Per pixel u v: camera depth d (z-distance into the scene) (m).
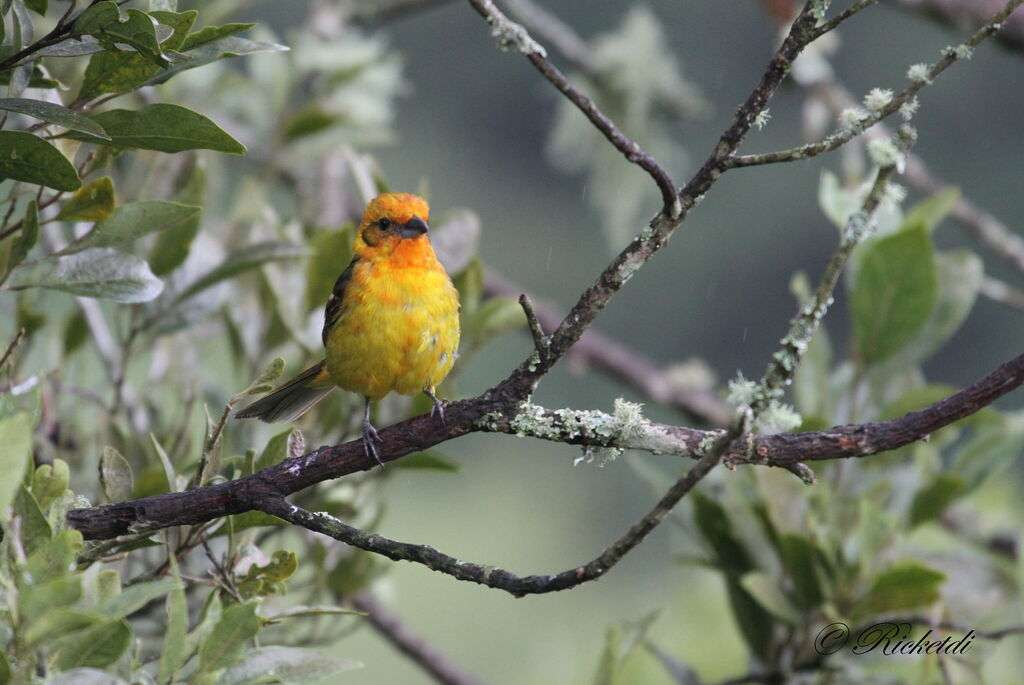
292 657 5.49
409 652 10.56
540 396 31.39
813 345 9.46
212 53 5.89
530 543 28.81
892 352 8.88
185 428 8.07
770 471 8.48
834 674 8.40
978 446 9.04
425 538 27.83
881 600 8.10
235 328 9.21
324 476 6.46
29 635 4.78
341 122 11.30
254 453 6.82
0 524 5.37
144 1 8.48
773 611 8.29
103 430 8.30
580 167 16.22
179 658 5.29
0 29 5.44
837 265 5.88
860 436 6.05
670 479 9.14
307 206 11.67
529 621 21.86
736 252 35.97
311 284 9.29
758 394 6.01
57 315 9.65
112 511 6.10
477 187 35.47
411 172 35.19
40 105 5.45
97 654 4.92
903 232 8.56
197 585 7.26
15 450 4.55
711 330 35.91
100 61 5.76
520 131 35.81
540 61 5.62
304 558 9.00
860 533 8.28
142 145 5.94
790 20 13.40
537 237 35.56
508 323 9.60
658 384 13.90
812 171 35.12
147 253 8.32
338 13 13.30
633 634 8.31
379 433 6.55
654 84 15.83
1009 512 11.67
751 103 5.82
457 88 35.59
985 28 5.66
